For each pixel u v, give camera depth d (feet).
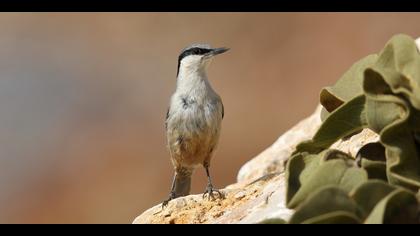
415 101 16.35
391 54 17.80
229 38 78.07
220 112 34.01
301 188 16.42
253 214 20.30
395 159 16.56
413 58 17.38
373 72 16.78
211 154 34.19
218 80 72.90
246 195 22.54
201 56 33.65
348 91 19.99
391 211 15.28
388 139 16.67
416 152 16.65
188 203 22.75
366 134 22.95
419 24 70.49
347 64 70.79
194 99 33.42
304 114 68.95
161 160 68.03
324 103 20.56
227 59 75.46
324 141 17.90
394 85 16.63
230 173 64.44
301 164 17.70
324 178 16.43
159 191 65.41
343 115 17.76
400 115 17.02
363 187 15.46
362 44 71.15
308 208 15.37
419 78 16.96
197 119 33.27
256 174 28.91
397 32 70.38
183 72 34.01
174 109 33.71
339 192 15.47
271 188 22.11
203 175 62.39
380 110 17.20
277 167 28.86
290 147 29.40
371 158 17.62
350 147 22.59
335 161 16.61
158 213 22.85
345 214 15.05
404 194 15.12
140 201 64.85
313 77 71.00
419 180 16.29
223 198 22.82
